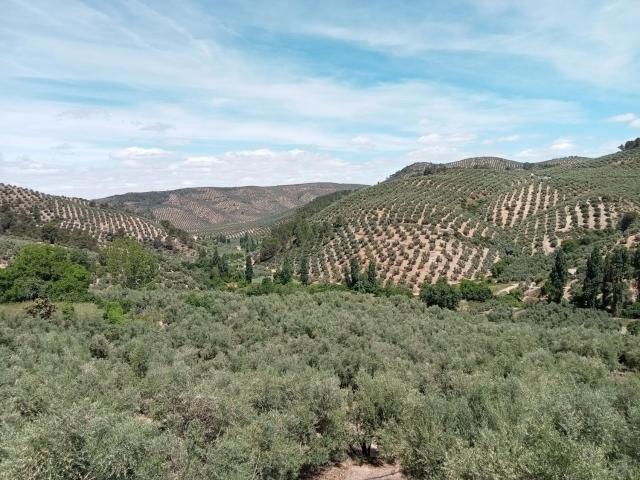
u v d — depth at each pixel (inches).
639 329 1850.4
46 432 426.3
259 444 570.3
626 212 3636.8
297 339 1293.1
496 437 479.8
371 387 751.1
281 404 702.5
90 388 821.2
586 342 1354.6
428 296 2561.5
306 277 3430.1
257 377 801.6
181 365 960.9
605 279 2235.5
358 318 1675.7
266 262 4825.3
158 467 468.8
